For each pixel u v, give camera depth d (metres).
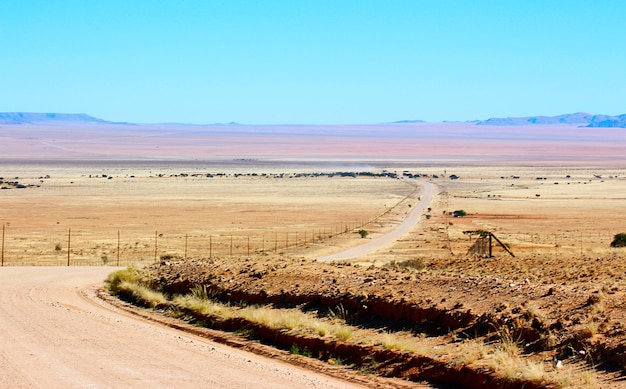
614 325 16.62
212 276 31.39
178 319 27.31
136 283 35.38
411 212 147.38
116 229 113.38
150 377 15.69
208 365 17.75
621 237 60.81
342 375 17.94
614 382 14.34
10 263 68.19
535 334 17.52
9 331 21.73
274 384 15.74
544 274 28.44
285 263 32.75
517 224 116.56
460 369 16.62
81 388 14.22
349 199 189.12
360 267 30.77
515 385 15.29
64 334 21.62
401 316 21.22
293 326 22.11
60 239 96.38
